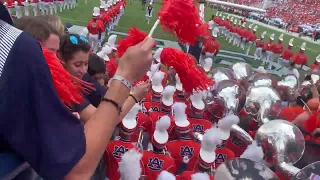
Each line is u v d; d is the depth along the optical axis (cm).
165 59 209
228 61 1463
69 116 94
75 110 185
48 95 90
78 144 93
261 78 495
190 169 309
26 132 88
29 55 89
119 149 293
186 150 318
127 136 299
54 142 89
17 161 92
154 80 409
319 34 2478
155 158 294
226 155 312
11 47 89
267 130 304
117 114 107
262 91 402
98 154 99
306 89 510
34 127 89
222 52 1627
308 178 220
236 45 1808
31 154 89
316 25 2914
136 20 2045
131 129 296
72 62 221
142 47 113
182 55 210
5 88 86
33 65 89
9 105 87
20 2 1526
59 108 92
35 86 89
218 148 317
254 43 1803
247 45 1766
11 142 88
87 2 2348
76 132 94
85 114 189
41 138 88
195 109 366
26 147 89
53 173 89
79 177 94
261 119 377
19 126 88
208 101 388
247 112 397
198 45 952
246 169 233
